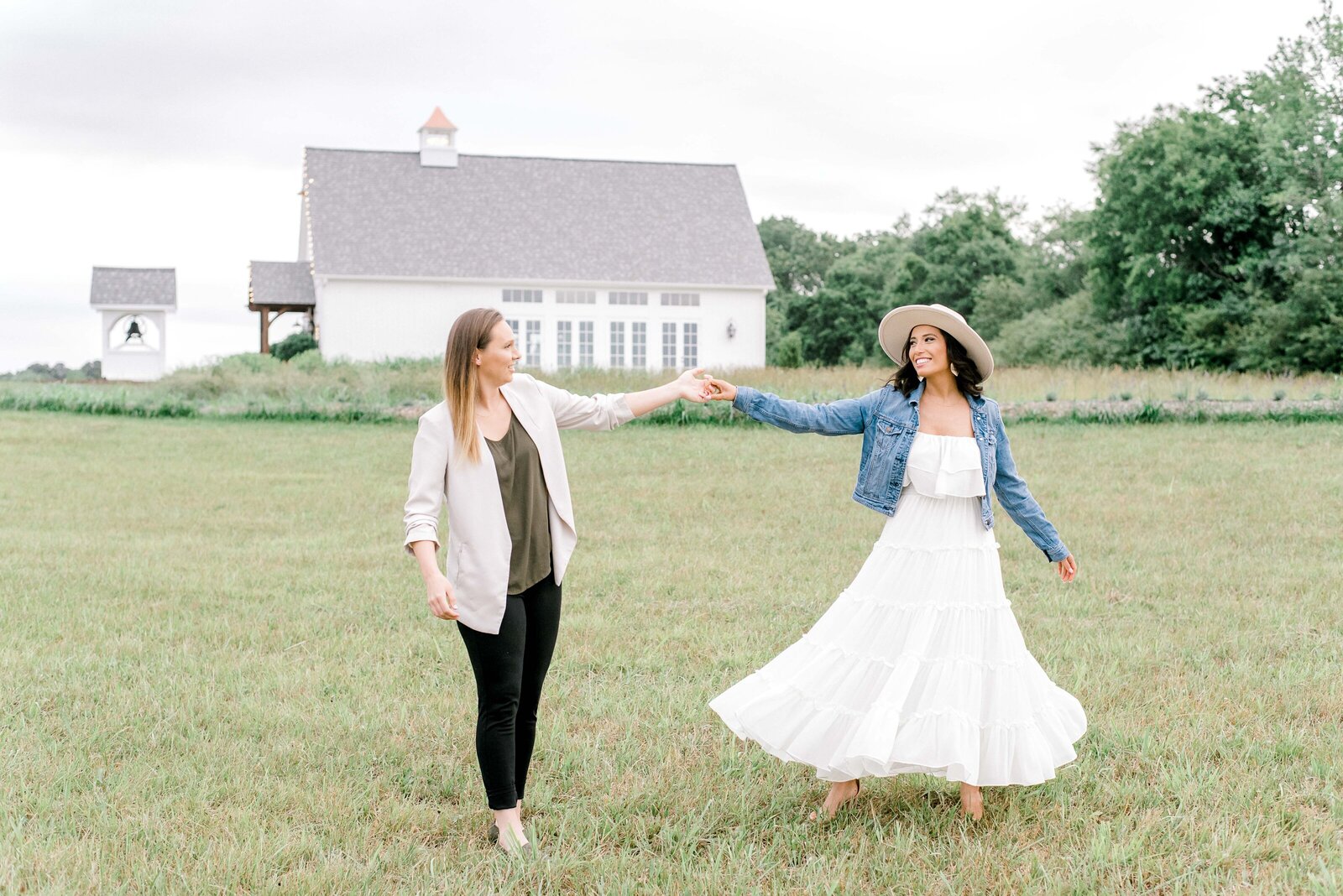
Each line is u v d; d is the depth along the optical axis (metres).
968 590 3.83
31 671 5.82
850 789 4.04
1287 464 13.86
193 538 10.34
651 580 8.21
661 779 4.31
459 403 3.68
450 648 6.35
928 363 3.91
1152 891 3.41
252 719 5.02
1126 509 11.21
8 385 25.47
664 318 40.16
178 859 3.59
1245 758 4.47
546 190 42.16
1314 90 35.50
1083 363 39.94
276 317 43.19
